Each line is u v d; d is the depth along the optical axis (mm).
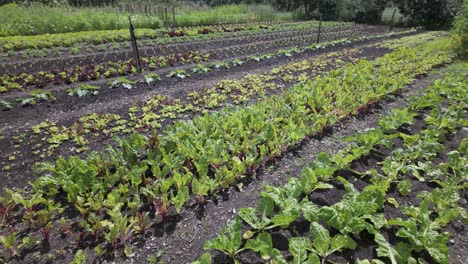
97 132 6340
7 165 5102
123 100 7984
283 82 9781
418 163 4918
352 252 3426
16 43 12625
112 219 3814
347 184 4195
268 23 26297
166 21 20609
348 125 6664
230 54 13695
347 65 11070
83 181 4219
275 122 6094
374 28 26109
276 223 3557
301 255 3109
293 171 5008
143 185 4570
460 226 3906
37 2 20938
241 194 4453
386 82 8195
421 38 18844
